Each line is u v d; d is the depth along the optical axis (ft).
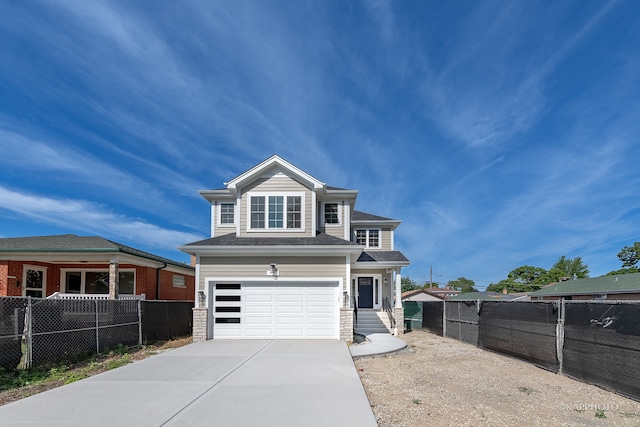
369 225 70.38
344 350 34.65
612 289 84.38
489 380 26.48
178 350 34.68
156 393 19.94
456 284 311.27
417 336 58.39
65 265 60.75
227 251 43.70
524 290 224.74
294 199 49.37
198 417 16.10
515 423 17.33
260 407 17.51
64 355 29.68
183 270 71.41
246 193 49.47
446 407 19.61
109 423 15.39
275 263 43.96
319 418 16.05
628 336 22.22
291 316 43.45
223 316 43.60
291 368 26.43
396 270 57.77
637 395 21.39
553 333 29.58
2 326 25.18
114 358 32.68
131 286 60.39
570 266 219.82
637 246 143.43
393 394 22.12
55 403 18.16
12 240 54.90
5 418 16.02
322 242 45.52
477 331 44.70
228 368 26.43
